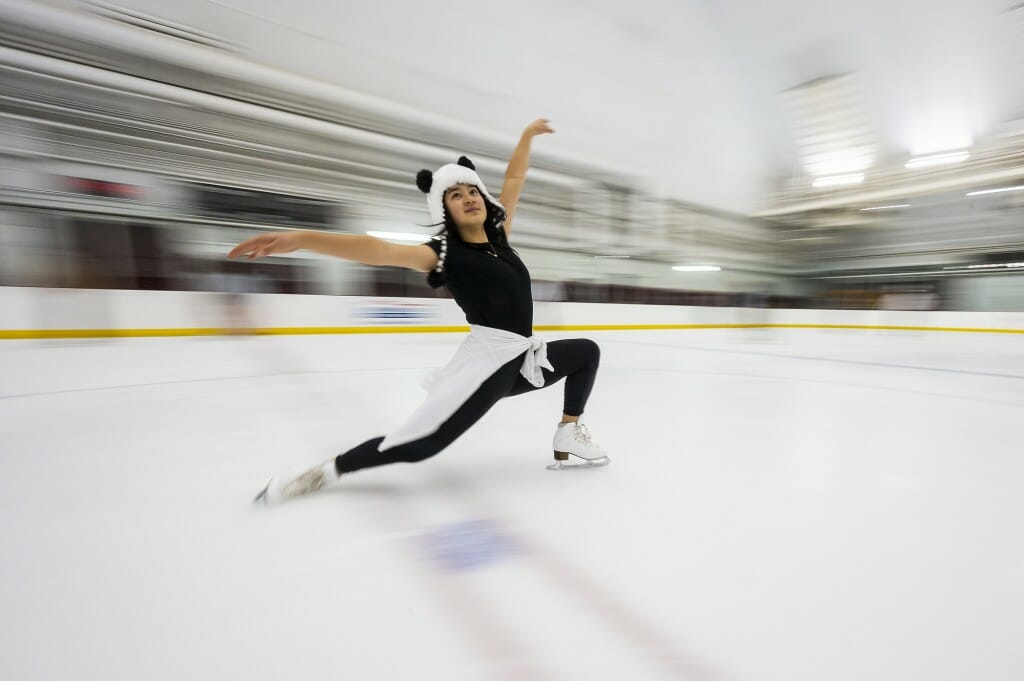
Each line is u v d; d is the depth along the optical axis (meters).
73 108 6.46
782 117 16.16
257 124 7.88
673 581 1.04
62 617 0.89
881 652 0.81
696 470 1.83
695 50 14.47
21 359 5.13
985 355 7.15
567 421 1.75
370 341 7.63
